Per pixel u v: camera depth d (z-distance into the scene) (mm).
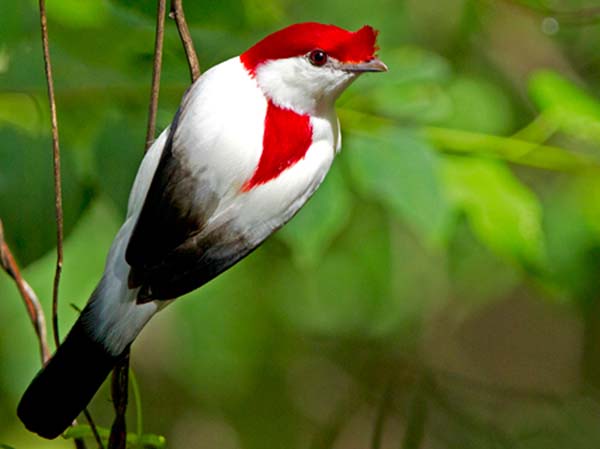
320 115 6559
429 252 13164
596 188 10945
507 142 9586
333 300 12406
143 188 6191
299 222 8516
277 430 13242
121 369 6285
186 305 11305
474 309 14273
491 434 12016
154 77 6352
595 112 9656
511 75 13531
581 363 14461
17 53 8406
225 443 13359
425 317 13727
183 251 5973
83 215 7879
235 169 6066
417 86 9516
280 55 6402
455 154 9594
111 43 8727
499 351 14617
